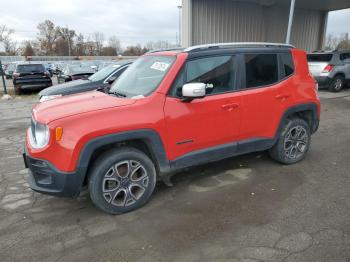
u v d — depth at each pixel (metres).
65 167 3.03
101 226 3.19
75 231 3.11
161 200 3.70
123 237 2.99
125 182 3.38
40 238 3.01
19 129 7.54
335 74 11.92
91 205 3.64
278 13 15.52
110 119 3.15
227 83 3.90
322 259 2.59
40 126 3.15
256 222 3.17
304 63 4.62
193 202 3.63
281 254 2.67
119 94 3.85
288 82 4.38
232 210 3.42
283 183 4.06
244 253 2.70
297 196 3.70
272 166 4.63
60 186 3.08
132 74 4.19
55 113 3.18
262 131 4.24
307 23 17.05
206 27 13.25
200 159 3.80
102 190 3.26
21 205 3.67
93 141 3.07
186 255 2.70
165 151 3.50
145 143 3.48
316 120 4.80
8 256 2.75
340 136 6.23
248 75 4.05
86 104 3.39
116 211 3.38
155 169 3.60
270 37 15.66
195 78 3.66
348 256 2.62
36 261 2.68
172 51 3.94
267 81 4.21
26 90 16.05
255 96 4.05
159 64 3.80
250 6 14.38
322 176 4.26
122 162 3.32
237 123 3.98
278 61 4.32
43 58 65.88
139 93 3.60
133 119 3.25
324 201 3.56
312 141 5.89
